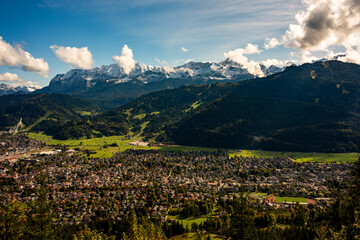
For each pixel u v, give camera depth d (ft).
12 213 163.22
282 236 295.69
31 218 171.42
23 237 163.63
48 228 173.78
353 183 173.37
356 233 136.15
